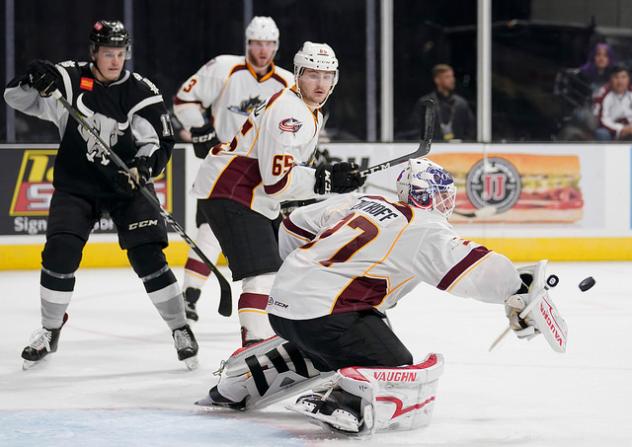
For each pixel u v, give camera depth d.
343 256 6.11
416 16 18.64
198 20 18.41
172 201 16.33
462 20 18.62
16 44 17.88
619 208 17.14
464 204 16.86
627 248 17.20
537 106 18.84
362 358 6.12
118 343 9.73
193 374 8.23
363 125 18.73
